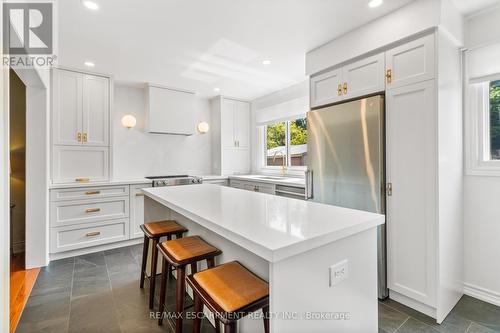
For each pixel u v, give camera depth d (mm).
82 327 1807
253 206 1649
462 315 1945
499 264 2037
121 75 3523
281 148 4508
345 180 2371
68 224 3049
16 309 2014
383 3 1951
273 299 933
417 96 1955
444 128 1921
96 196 3229
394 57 2082
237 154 4836
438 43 1842
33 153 2783
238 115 4848
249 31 2361
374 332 1330
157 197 2059
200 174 4762
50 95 3070
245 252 1498
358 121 2260
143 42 2561
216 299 1107
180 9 2010
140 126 4121
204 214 1421
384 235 2176
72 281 2475
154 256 2037
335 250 1143
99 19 2135
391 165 2117
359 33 2293
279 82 3859
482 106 2125
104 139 3428
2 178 1127
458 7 1974
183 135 4535
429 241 1912
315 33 2396
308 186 2721
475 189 2135
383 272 2164
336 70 2551
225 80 3752
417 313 1978
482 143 2127
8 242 1192
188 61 3057
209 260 1643
